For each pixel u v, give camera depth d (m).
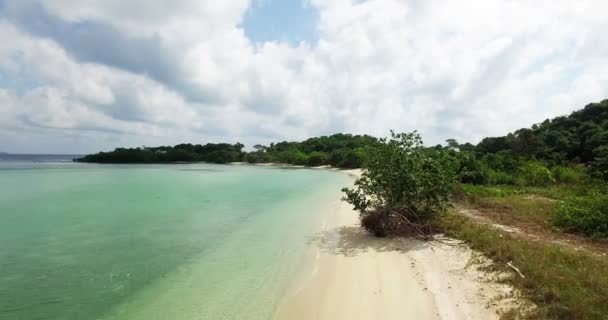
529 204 17.75
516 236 11.66
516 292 7.39
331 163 80.31
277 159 104.00
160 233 14.30
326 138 113.88
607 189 16.86
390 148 13.46
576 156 44.31
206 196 26.55
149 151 116.25
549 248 9.81
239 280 9.16
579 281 7.38
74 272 9.80
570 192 20.42
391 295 7.80
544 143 49.56
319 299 7.86
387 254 10.73
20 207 21.11
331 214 18.28
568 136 49.25
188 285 8.86
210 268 10.09
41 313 7.43
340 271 9.50
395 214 12.97
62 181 40.09
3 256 11.24
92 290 8.60
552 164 38.12
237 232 14.42
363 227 14.05
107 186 34.31
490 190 22.52
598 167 25.19
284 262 10.54
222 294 8.32
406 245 11.55
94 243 12.78
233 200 24.27
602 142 41.31
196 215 18.31
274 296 8.16
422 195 13.20
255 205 21.91
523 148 48.78
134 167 83.56
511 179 28.11
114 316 7.29
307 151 101.75
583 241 11.22
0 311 7.51
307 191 30.08
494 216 15.17
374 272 9.26
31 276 9.50
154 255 11.32
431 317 6.75
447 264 9.48
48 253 11.52
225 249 11.97
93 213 18.97
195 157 116.06
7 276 9.51
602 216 12.16
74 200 24.14
